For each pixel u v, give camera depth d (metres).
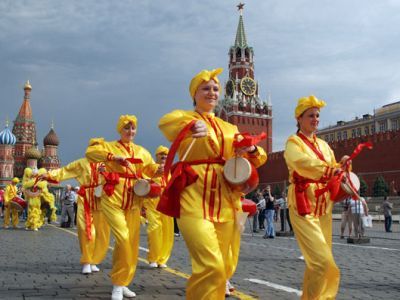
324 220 5.23
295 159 5.11
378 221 34.56
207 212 4.21
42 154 83.44
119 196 6.51
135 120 7.08
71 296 6.38
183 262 10.02
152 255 9.10
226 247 4.37
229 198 4.41
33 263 9.72
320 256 4.73
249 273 8.54
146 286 7.16
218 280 3.92
